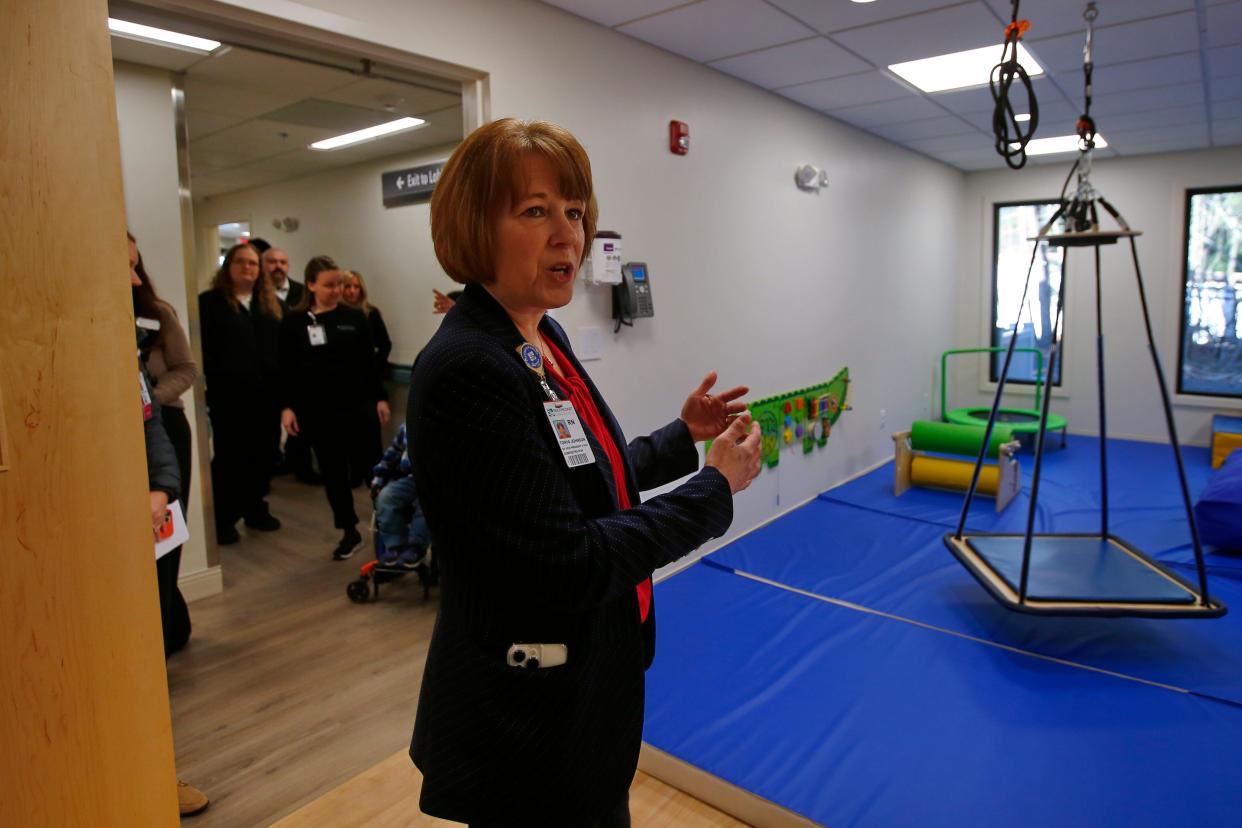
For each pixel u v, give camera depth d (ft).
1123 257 21.35
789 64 12.17
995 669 9.02
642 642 3.63
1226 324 20.24
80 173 3.56
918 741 7.55
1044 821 6.39
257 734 7.78
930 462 16.78
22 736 3.48
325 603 11.02
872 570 12.26
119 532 3.80
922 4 9.77
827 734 7.68
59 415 3.53
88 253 3.60
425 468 2.87
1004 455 15.16
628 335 11.09
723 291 12.95
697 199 12.19
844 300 17.06
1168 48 11.73
